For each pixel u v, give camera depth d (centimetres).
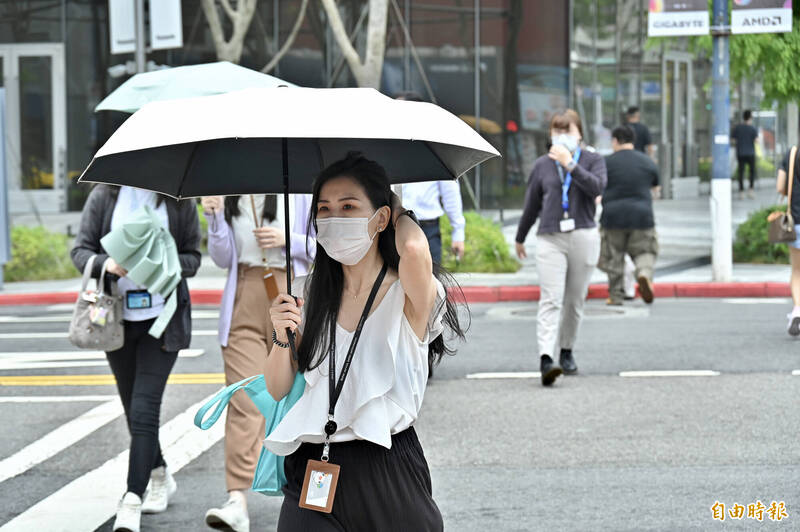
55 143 5750
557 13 5794
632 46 6322
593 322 3169
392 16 5584
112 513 1523
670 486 1609
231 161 979
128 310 1401
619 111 6253
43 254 4391
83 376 2514
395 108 824
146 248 1355
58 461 1806
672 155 6775
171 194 980
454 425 1983
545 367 2277
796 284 2847
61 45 5731
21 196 5697
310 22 5525
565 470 1698
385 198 867
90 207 1434
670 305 3528
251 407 1430
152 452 1399
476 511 1509
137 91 1438
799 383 2278
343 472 877
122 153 891
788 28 3688
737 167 6625
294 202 1445
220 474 1723
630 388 2262
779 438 1858
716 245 3825
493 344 2841
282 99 820
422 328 877
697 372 2408
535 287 3819
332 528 875
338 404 876
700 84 6912
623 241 3434
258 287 1451
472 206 5597
